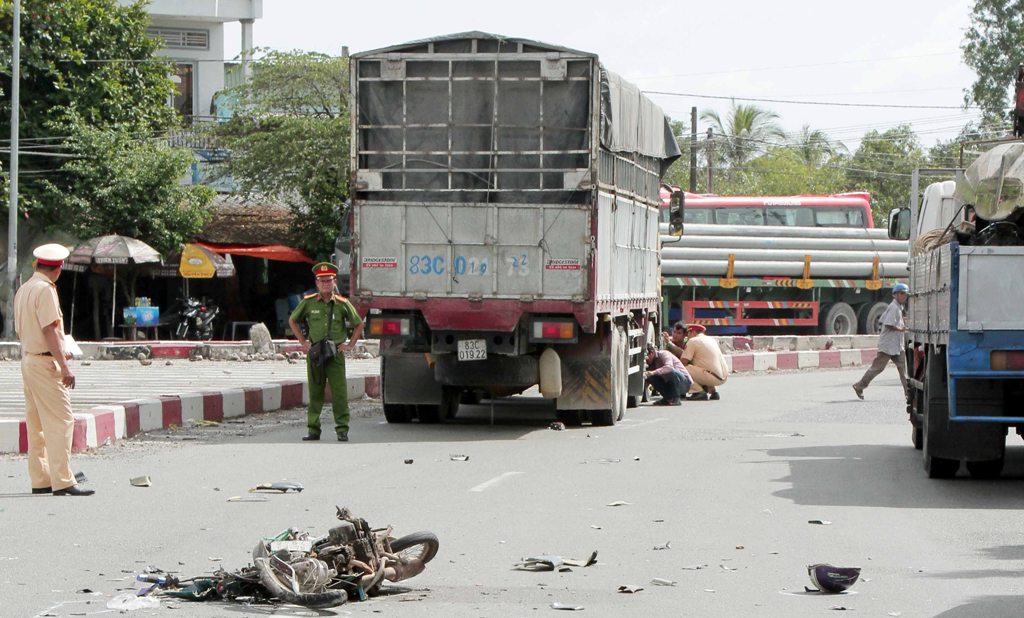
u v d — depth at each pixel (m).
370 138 23.70
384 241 23.52
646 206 29.08
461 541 12.74
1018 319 15.73
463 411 28.91
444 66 23.41
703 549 12.45
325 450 20.75
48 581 10.73
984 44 76.19
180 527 13.39
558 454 20.36
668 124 31.52
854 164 101.56
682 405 31.25
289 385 29.69
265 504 14.98
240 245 55.28
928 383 17.44
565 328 23.25
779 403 31.98
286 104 59.19
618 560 11.88
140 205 50.97
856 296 57.66
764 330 56.62
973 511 14.96
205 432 23.75
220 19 67.12
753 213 57.41
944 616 9.76
